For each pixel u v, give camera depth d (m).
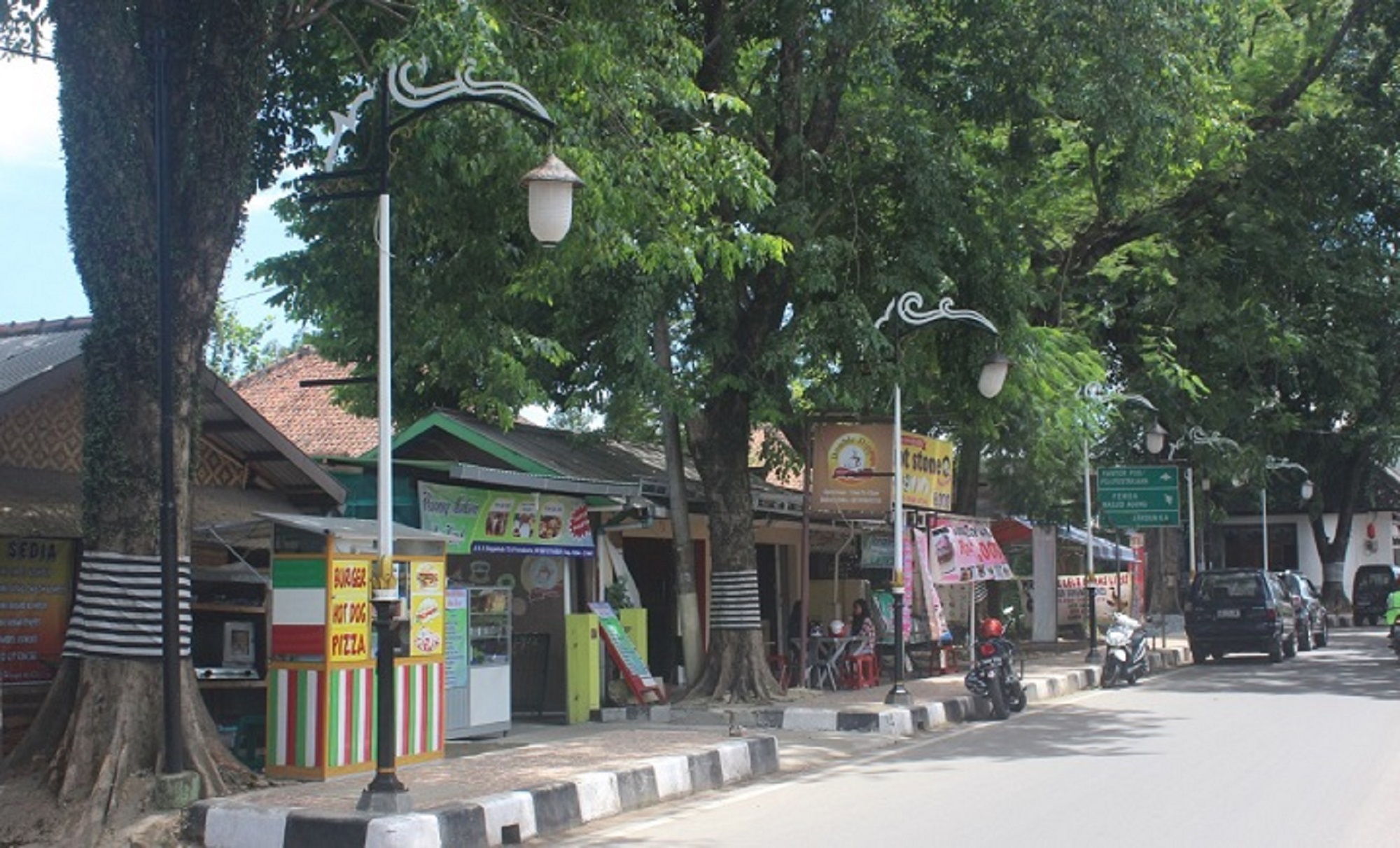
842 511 19.09
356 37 14.27
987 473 28.48
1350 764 12.52
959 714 17.61
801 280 17.27
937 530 21.84
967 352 19.20
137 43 11.02
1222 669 26.02
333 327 18.59
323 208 14.98
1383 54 25.20
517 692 17.31
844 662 20.42
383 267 9.68
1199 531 37.50
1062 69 18.02
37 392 11.45
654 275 16.44
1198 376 27.58
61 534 11.57
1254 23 25.02
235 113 11.02
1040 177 22.34
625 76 13.46
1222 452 30.69
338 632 11.36
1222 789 11.15
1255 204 25.34
